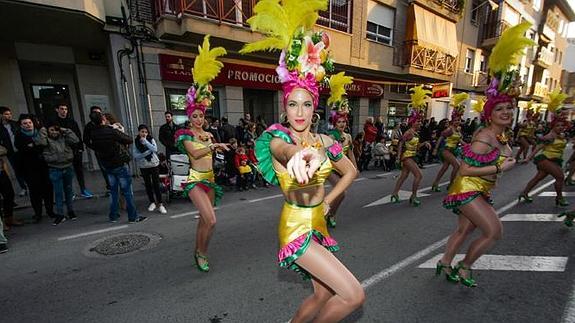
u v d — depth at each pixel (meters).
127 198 4.55
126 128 7.53
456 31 15.44
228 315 2.38
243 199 5.94
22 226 4.46
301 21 1.70
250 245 3.72
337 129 4.26
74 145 5.19
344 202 5.68
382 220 4.62
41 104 8.05
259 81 9.40
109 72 8.54
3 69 7.29
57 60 7.86
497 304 2.47
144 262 3.29
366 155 9.30
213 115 9.00
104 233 4.16
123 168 4.47
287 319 2.32
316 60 1.69
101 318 2.36
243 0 7.94
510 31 2.50
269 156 1.77
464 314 2.35
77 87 8.37
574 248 3.55
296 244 1.69
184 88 8.35
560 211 5.02
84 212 5.12
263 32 1.70
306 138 1.80
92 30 6.88
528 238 3.86
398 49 12.62
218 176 6.96
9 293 2.73
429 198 5.99
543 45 24.72
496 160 2.45
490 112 2.57
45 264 3.27
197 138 3.09
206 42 3.18
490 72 2.65
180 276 2.99
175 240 3.90
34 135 4.50
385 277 2.92
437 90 13.93
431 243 3.73
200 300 2.58
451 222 4.52
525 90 23.47
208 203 2.99
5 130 5.62
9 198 4.35
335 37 10.44
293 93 1.67
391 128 14.14
